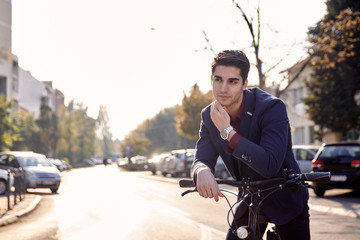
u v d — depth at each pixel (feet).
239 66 8.39
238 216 9.14
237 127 9.01
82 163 322.75
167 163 108.99
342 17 70.90
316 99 95.50
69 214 38.73
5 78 180.24
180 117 151.53
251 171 8.87
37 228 31.09
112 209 42.01
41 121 210.79
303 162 66.80
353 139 82.99
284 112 8.76
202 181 8.19
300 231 9.08
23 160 66.85
